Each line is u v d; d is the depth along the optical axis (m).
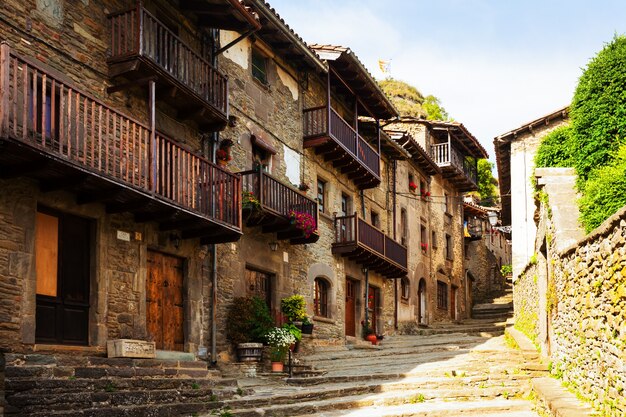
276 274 17.84
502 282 43.62
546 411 11.63
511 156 26.80
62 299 11.06
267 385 14.19
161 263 13.53
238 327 15.45
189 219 12.92
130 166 12.23
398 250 25.34
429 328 28.38
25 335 10.12
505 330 23.23
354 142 21.58
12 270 10.07
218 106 14.51
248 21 14.62
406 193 28.91
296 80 19.88
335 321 21.03
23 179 10.40
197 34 15.15
